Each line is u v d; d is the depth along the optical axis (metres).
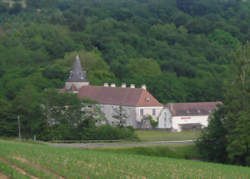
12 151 58.59
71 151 67.31
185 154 85.69
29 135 109.75
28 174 46.00
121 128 101.38
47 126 106.62
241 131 81.00
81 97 123.62
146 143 89.50
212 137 88.19
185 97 153.88
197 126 117.62
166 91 153.25
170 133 108.75
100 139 97.69
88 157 60.09
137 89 121.06
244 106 87.75
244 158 82.75
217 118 90.62
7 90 145.88
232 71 92.88
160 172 53.25
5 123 110.44
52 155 58.53
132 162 59.38
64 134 102.00
